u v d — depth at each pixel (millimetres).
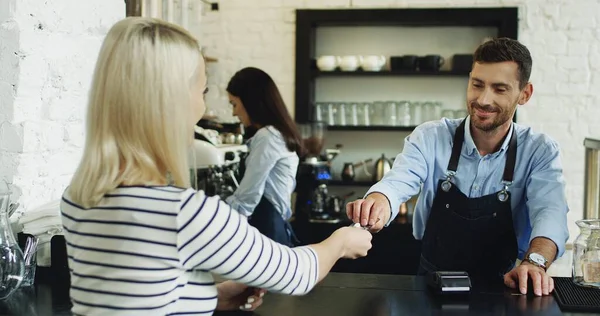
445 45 4984
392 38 5043
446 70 4879
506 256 2416
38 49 2301
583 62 4707
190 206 1198
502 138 2314
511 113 2199
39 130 2324
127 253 1188
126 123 1227
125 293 1188
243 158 4133
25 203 2268
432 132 2434
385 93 5074
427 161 2402
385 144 5121
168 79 1229
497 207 2363
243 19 5055
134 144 1233
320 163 4789
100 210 1218
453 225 2424
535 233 2098
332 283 2006
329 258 1420
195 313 1263
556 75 4734
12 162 2260
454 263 2455
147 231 1191
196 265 1222
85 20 2504
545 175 2242
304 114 4965
